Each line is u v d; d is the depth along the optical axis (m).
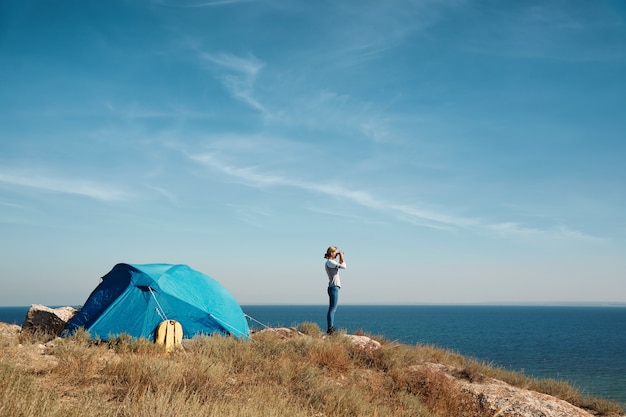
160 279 14.22
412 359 13.57
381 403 10.05
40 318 14.48
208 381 8.71
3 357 9.24
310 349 12.61
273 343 12.77
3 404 5.85
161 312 13.71
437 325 135.25
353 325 102.44
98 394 7.38
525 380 15.11
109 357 10.67
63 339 11.59
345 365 12.08
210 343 12.16
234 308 15.53
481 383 12.13
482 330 117.50
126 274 14.20
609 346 78.25
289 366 10.93
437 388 11.18
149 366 8.87
